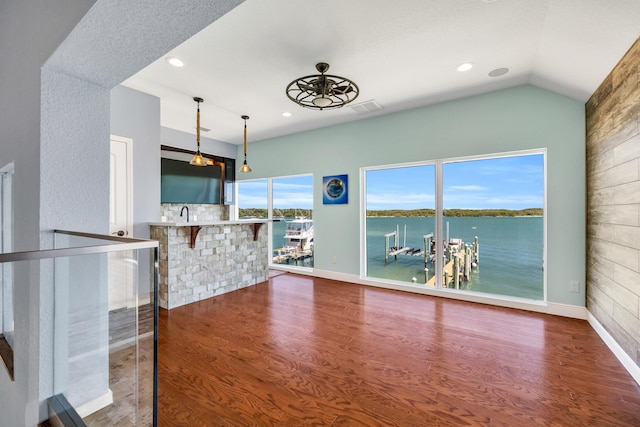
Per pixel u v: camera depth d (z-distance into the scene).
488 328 2.86
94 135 1.62
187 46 2.53
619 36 2.00
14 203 1.72
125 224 3.49
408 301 3.73
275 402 1.77
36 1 1.46
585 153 3.05
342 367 2.15
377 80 3.19
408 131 4.16
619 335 2.26
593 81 2.64
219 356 2.32
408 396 1.82
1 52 1.91
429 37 2.39
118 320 1.41
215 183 5.87
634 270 2.04
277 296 3.98
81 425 1.44
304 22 2.20
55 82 1.47
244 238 4.50
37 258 1.04
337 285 4.57
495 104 3.53
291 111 4.20
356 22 2.20
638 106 1.97
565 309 3.17
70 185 1.53
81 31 1.16
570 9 1.95
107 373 1.44
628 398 1.80
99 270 1.44
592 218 2.87
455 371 2.10
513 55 2.67
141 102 3.61
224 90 3.47
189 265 3.74
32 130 1.50
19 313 1.49
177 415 1.66
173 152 5.14
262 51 2.60
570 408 1.71
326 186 5.01
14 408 1.56
